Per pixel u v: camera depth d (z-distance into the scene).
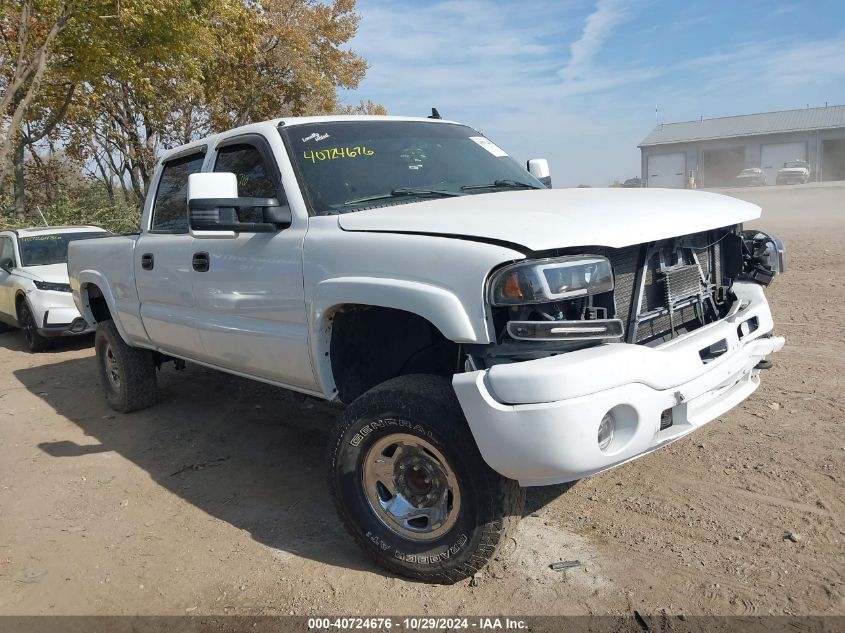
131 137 23.47
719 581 2.89
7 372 8.01
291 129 3.88
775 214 19.83
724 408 3.11
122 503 4.13
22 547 3.66
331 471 3.23
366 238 3.13
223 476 4.45
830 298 7.87
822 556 3.01
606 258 2.76
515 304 2.60
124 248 5.16
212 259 4.04
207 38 17.84
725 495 3.60
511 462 2.58
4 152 14.09
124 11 14.05
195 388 6.48
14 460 4.96
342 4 26.45
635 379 2.63
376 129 4.13
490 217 2.88
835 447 4.02
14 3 14.09
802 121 47.62
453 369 3.36
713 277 3.63
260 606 2.99
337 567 3.25
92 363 8.12
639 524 3.40
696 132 50.94
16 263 9.56
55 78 17.59
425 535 3.01
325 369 3.45
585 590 2.91
